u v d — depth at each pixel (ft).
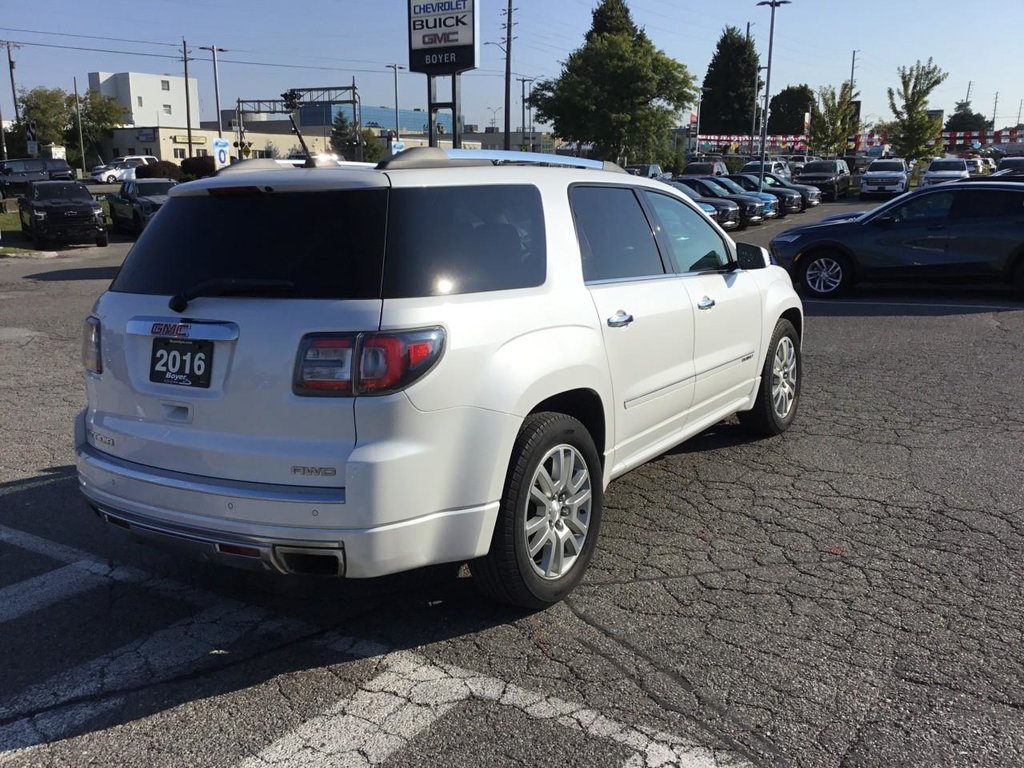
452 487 10.77
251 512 10.38
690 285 16.01
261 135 293.84
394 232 10.64
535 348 11.75
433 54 78.84
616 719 9.98
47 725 10.08
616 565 14.03
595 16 222.69
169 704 10.46
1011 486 17.24
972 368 27.48
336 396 10.10
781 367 20.59
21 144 282.15
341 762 9.34
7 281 55.01
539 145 237.25
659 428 15.30
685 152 183.73
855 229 41.96
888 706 10.15
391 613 12.66
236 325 10.55
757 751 9.39
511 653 11.45
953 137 205.46
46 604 13.05
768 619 12.20
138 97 379.76
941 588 13.06
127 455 11.61
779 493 17.07
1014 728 9.72
